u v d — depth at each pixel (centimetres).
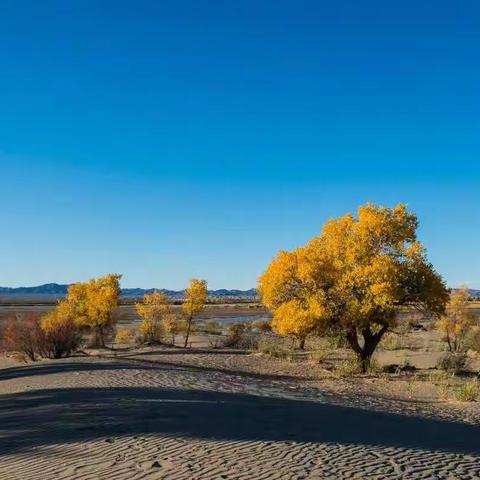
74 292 3850
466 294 3312
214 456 825
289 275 2531
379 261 2317
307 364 2730
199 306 3722
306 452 854
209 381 1880
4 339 3388
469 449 970
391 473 766
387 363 2789
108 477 737
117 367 2239
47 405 1341
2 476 770
